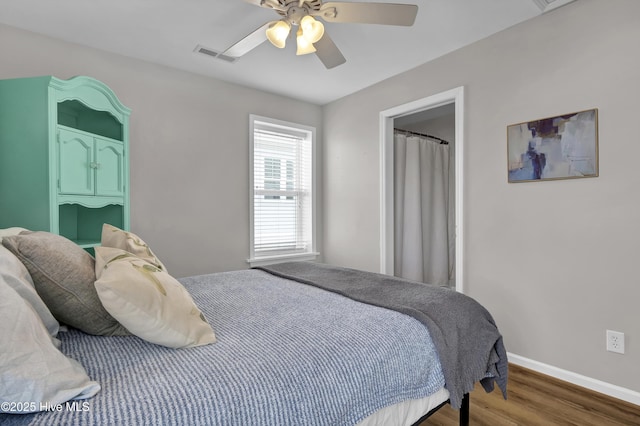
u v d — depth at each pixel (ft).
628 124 6.04
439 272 13.58
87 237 8.09
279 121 11.85
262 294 5.42
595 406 5.97
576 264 6.68
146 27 7.46
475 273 8.29
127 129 7.79
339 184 12.35
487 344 4.84
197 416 2.36
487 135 8.04
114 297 3.03
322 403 2.96
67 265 3.46
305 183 13.01
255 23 7.33
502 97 7.76
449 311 4.77
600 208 6.37
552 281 7.02
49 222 5.92
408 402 3.88
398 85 10.16
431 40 8.14
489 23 7.42
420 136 13.32
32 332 2.42
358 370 3.32
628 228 6.06
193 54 8.77
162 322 3.18
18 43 7.38
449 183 14.38
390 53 8.80
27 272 3.20
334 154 12.57
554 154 6.93
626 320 6.09
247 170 11.14
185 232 9.86
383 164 10.77
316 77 10.36
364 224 11.44
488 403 6.11
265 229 11.92
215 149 10.41
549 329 7.07
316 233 12.92
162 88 9.40
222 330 3.84
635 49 5.96
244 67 9.60
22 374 2.19
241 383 2.71
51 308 3.42
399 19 5.43
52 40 7.79
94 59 8.35
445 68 8.89
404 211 12.75
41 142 5.97
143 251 4.70
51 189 5.94
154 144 9.27
